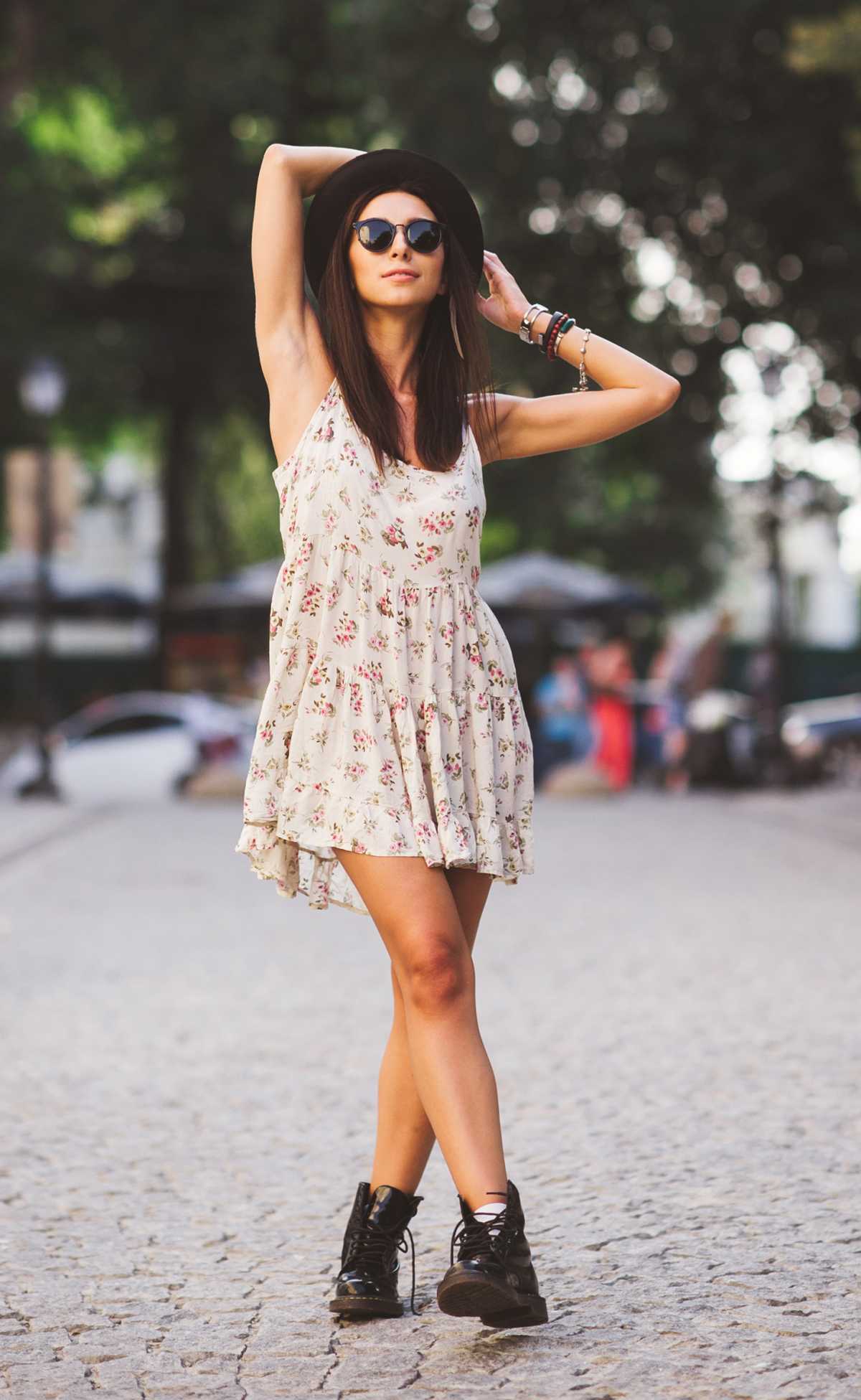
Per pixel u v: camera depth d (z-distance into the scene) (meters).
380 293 5.27
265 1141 7.66
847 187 35.38
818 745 36.31
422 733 5.21
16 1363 5.02
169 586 52.56
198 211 47.94
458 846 5.12
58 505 32.38
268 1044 9.72
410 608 5.22
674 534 64.12
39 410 32.53
